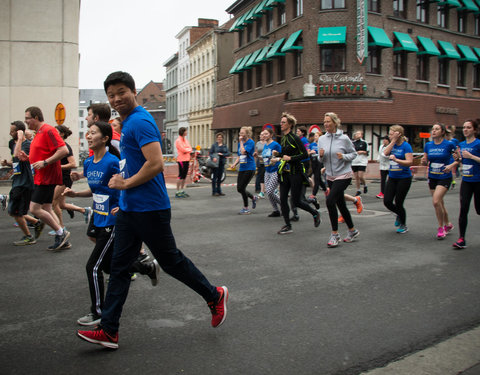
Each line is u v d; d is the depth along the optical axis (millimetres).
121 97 3402
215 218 9805
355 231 7336
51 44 21766
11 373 3059
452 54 31172
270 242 7332
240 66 36500
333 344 3512
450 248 6840
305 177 7973
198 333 3740
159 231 3453
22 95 21641
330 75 26859
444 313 4176
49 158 6375
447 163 7445
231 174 27203
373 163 25812
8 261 6109
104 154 4258
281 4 31297
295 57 29016
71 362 3229
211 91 49062
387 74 28031
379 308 4309
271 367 3137
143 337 3666
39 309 4328
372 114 26969
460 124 32500
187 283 3643
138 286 5039
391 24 28125
